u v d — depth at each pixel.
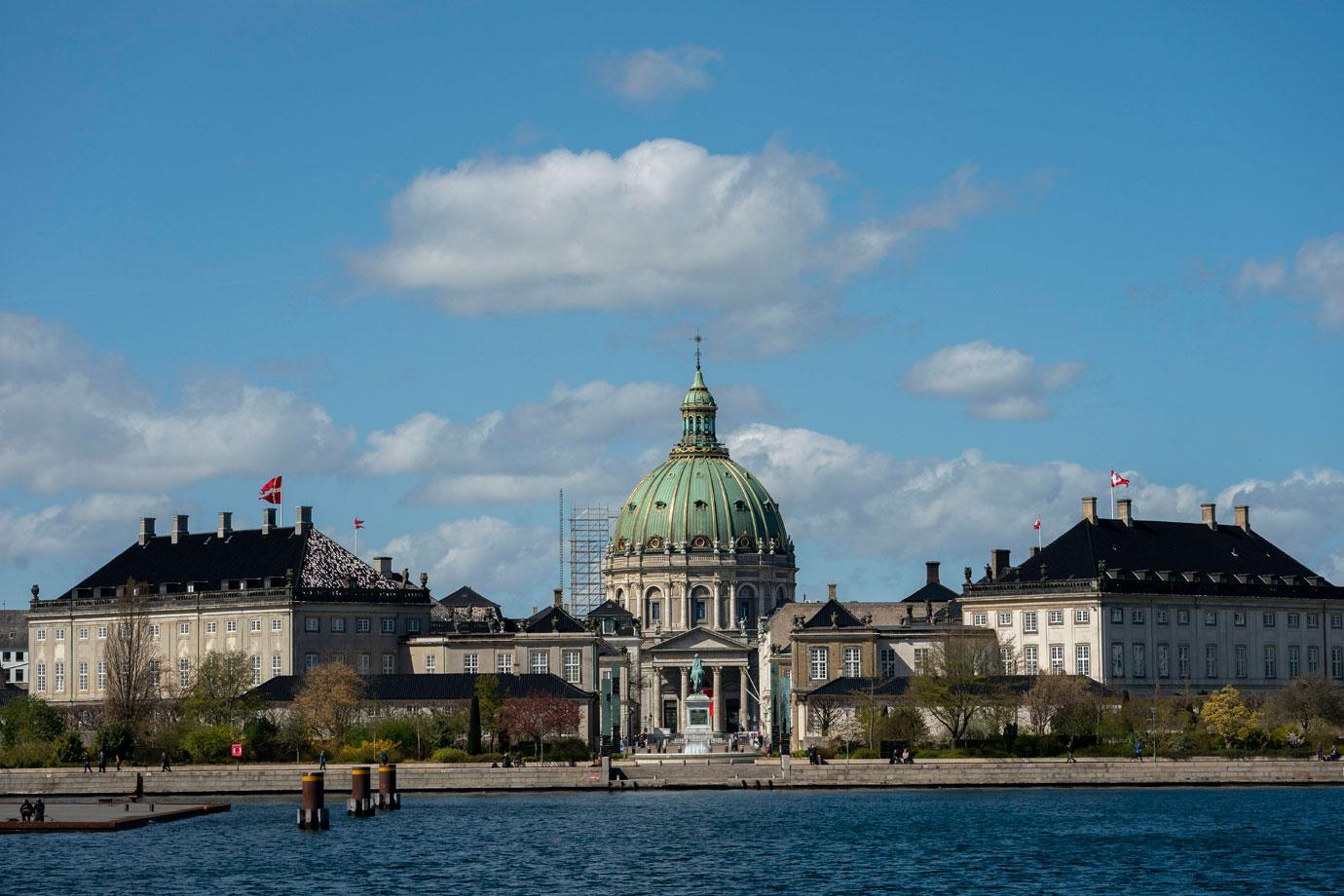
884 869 172.62
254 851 181.12
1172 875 169.75
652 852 181.25
